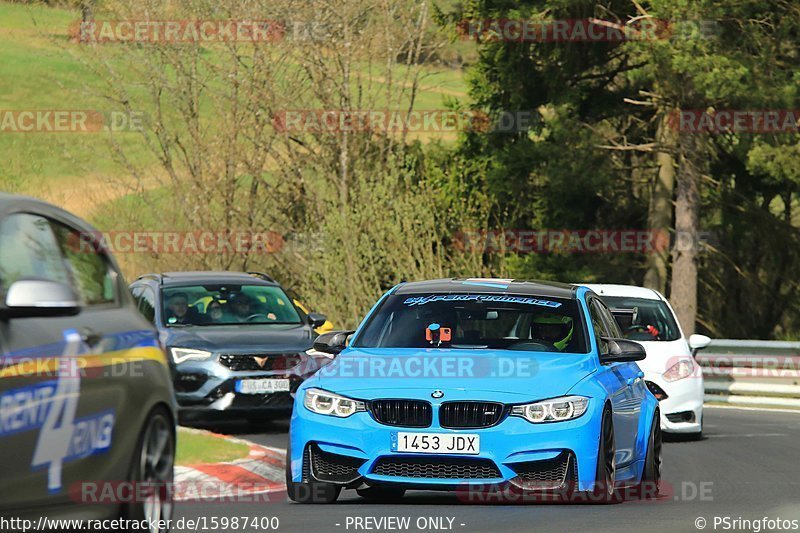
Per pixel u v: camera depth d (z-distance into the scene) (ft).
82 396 69.67
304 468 99.86
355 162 346.13
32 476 65.00
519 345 106.63
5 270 66.64
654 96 340.80
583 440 97.45
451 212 310.65
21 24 481.46
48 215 73.51
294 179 352.49
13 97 533.14
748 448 166.71
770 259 396.57
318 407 99.86
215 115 356.79
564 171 344.08
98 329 73.41
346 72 353.31
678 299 345.72
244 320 180.86
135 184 358.02
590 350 106.52
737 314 400.47
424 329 107.96
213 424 184.75
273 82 354.33
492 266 318.65
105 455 72.13
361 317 285.02
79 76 417.90
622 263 372.38
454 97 370.73
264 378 167.53
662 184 376.68
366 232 290.35
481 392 97.86
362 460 97.76
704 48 298.35
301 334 174.81
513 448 96.63
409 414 97.76
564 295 112.37
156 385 78.23
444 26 359.46
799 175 311.06
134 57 360.69
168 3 358.02
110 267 79.51
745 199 391.45
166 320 177.37
